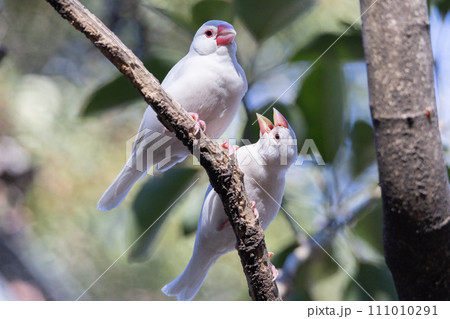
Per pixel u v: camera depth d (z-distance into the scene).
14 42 10.45
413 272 4.41
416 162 4.18
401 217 4.25
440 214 4.20
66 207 9.98
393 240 4.38
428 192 4.18
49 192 9.92
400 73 4.21
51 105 10.20
